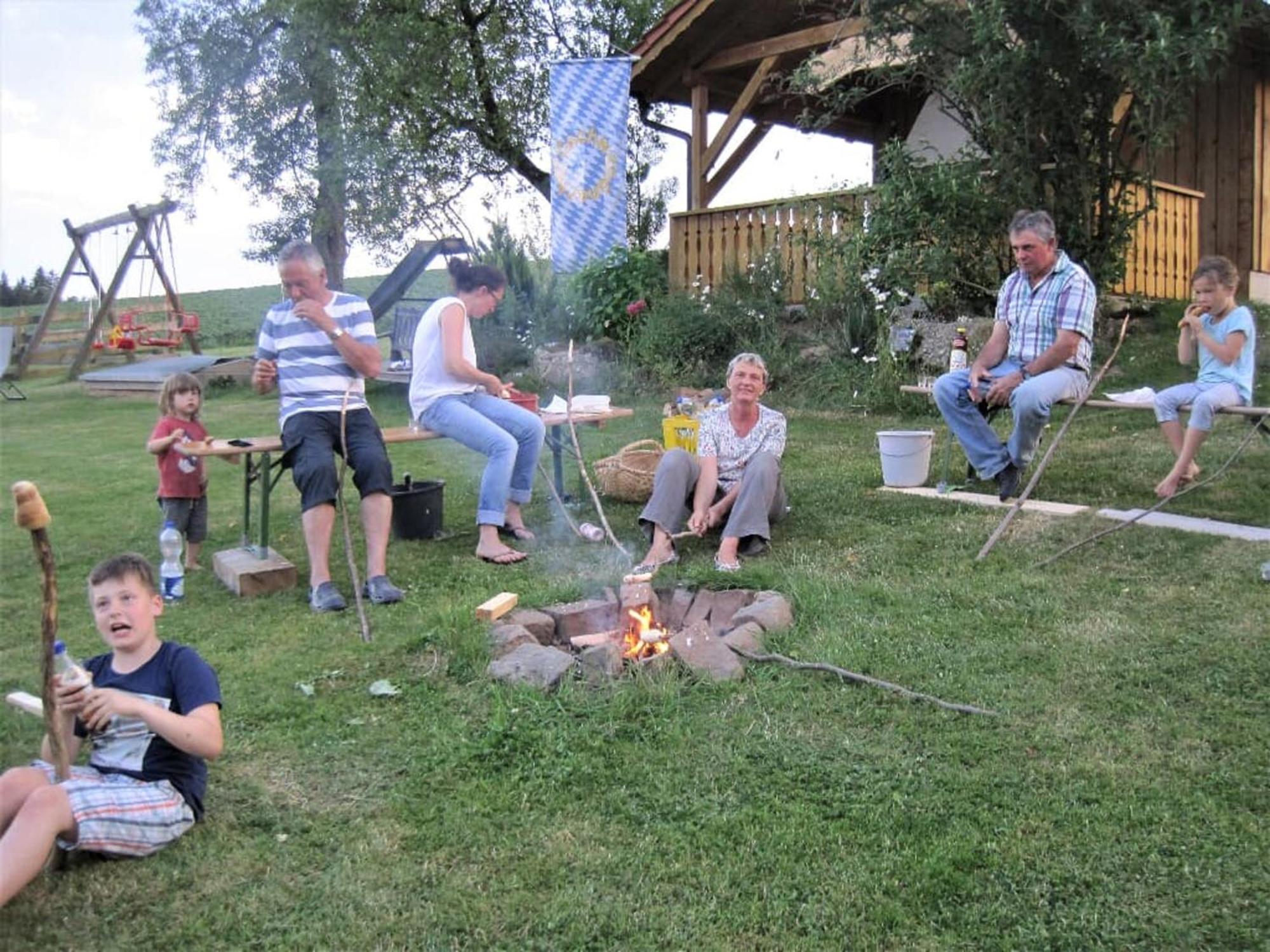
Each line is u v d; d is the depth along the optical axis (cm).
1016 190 955
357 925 269
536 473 758
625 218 1312
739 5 1255
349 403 536
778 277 1149
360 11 1648
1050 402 592
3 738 370
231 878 289
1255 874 276
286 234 1823
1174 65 835
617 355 1206
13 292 3241
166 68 1806
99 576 308
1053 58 894
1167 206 1148
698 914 270
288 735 369
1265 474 628
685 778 334
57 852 285
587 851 297
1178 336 1029
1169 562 497
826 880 282
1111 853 287
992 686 386
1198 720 355
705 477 556
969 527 571
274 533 658
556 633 466
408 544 614
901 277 1018
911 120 1468
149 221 1695
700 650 410
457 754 350
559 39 1794
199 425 585
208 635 470
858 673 399
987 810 310
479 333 1273
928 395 934
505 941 262
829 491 668
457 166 1770
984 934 260
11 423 1236
